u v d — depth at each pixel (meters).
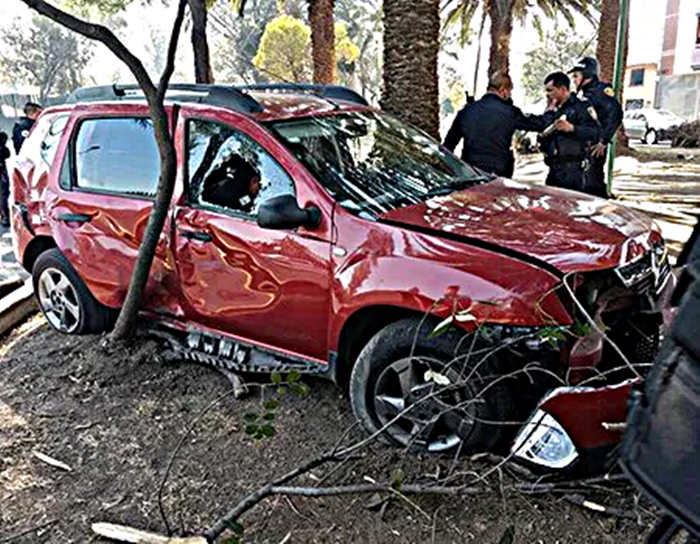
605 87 5.98
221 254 3.54
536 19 24.89
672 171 15.91
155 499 2.83
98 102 4.20
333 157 3.53
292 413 3.47
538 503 2.70
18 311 4.84
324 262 3.19
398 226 3.07
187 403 3.58
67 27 3.40
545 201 3.55
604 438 2.57
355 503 2.76
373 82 38.16
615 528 2.55
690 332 1.12
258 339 3.60
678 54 31.59
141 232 3.91
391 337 3.02
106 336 4.23
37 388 3.78
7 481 2.96
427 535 2.57
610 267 2.84
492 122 5.61
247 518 2.69
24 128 9.11
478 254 2.88
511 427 2.88
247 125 3.53
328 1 15.40
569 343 2.75
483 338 2.78
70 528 2.67
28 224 4.54
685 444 1.07
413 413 3.02
